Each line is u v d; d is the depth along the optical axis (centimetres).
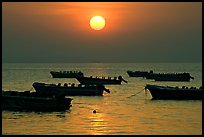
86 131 7894
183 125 8606
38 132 7706
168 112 10581
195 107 11438
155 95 12812
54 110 10131
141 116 9850
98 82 19450
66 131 7875
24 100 9962
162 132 7856
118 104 12269
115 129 8131
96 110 10806
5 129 7975
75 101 12794
